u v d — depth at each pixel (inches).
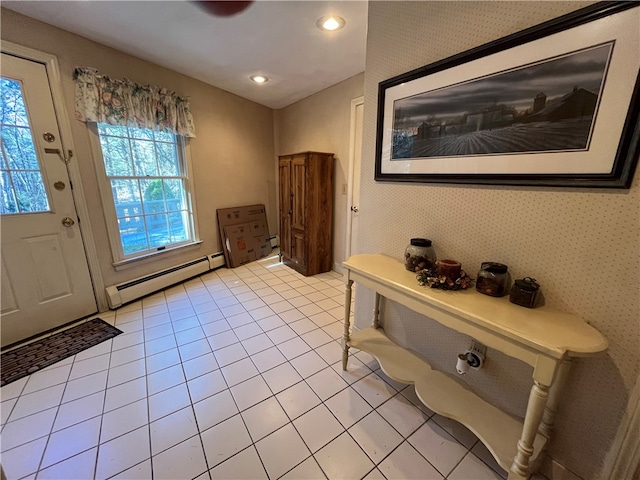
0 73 67.9
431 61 52.2
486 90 44.5
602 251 36.4
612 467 37.4
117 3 67.2
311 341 79.2
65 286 84.4
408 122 56.9
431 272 49.7
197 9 69.8
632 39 31.3
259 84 123.4
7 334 73.6
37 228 77.4
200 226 130.6
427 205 56.9
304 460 46.1
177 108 110.8
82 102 82.9
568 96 36.7
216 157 133.8
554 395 40.8
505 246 46.1
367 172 69.3
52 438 49.0
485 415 46.5
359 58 97.0
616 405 37.1
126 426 51.6
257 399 58.3
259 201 160.7
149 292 106.7
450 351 57.3
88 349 74.0
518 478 36.7
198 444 48.4
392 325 68.9
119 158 96.8
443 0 49.0
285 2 67.1
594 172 35.6
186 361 69.9
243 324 87.9
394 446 48.6
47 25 75.1
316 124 135.9
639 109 31.6
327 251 136.4
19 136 72.3
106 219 93.4
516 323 36.6
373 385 62.7
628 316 35.2
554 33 36.8
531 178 41.2
